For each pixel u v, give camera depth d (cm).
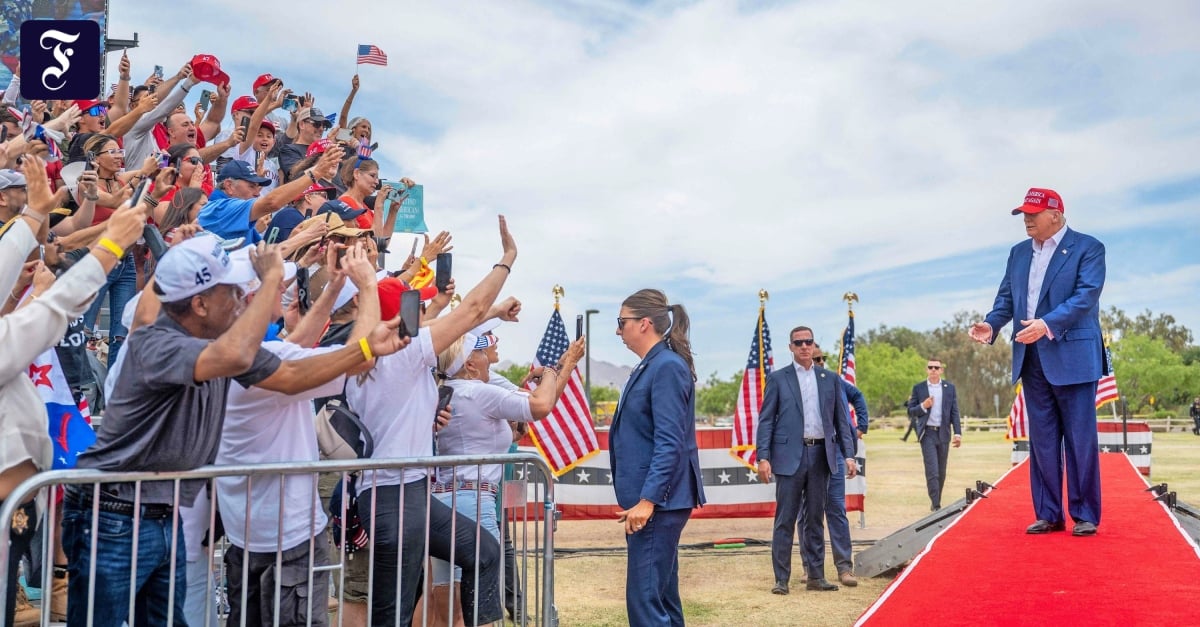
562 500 1162
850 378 1203
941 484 1392
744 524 1359
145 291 409
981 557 611
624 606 815
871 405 11256
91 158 717
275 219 703
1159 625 439
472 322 494
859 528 1282
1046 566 571
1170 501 809
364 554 506
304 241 494
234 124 1006
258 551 423
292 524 424
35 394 383
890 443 4216
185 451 378
